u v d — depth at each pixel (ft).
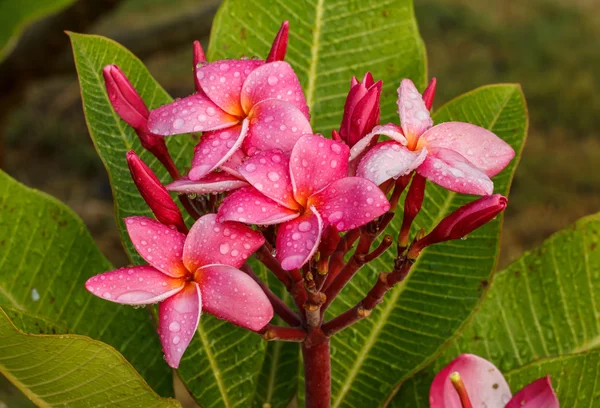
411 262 1.93
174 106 1.93
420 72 2.48
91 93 2.30
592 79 9.02
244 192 1.84
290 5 2.50
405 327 2.30
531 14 10.27
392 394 2.27
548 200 7.73
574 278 2.40
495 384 2.07
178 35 4.96
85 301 2.29
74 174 7.55
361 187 1.81
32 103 8.08
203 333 2.31
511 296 2.42
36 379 1.89
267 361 2.37
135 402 1.93
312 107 2.48
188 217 2.37
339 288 1.97
